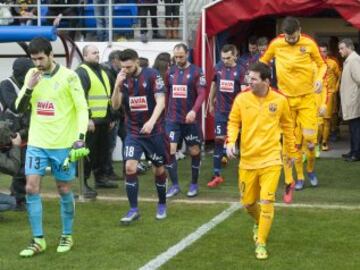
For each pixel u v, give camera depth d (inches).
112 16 737.0
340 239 364.5
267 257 331.3
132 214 400.5
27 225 399.2
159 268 314.7
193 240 362.9
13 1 826.2
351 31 863.1
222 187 521.7
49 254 339.6
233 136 335.6
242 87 508.4
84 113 334.0
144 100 391.5
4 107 414.3
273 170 327.9
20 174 429.7
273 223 398.6
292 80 481.1
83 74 475.8
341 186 520.4
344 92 624.4
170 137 482.3
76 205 452.8
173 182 486.9
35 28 509.4
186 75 485.7
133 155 396.8
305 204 450.6
